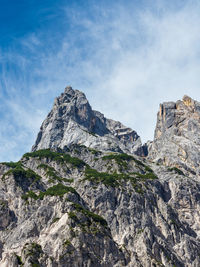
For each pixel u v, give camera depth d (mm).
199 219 175875
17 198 160875
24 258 124812
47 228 143125
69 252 128125
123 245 142000
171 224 159000
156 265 134875
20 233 143250
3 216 151750
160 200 170000
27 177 171625
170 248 148625
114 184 168625
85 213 145500
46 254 127500
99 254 133875
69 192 157625
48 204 152750
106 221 152375
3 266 130000
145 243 143625
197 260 148875
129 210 158625
